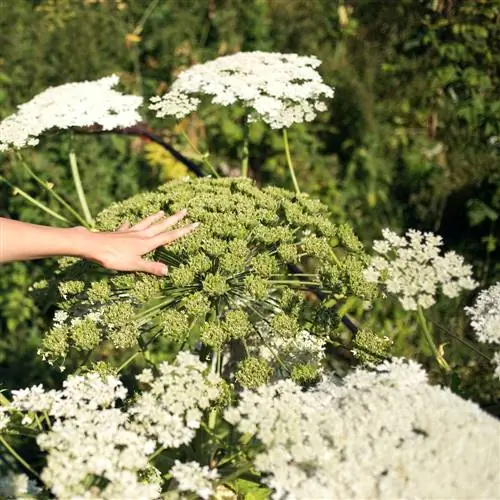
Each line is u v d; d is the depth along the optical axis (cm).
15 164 547
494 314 229
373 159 623
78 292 276
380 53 663
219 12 721
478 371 445
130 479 200
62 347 252
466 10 587
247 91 323
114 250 243
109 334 253
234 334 242
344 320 336
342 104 651
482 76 589
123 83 663
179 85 342
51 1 693
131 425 216
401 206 622
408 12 646
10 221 237
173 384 220
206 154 354
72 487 199
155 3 730
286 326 248
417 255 243
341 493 189
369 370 256
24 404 221
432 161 629
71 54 651
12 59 627
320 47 704
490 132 582
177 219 258
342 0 704
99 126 359
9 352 514
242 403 209
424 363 478
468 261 560
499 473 185
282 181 629
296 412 208
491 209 567
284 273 279
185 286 260
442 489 182
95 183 568
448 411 198
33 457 337
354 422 199
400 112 648
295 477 195
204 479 209
